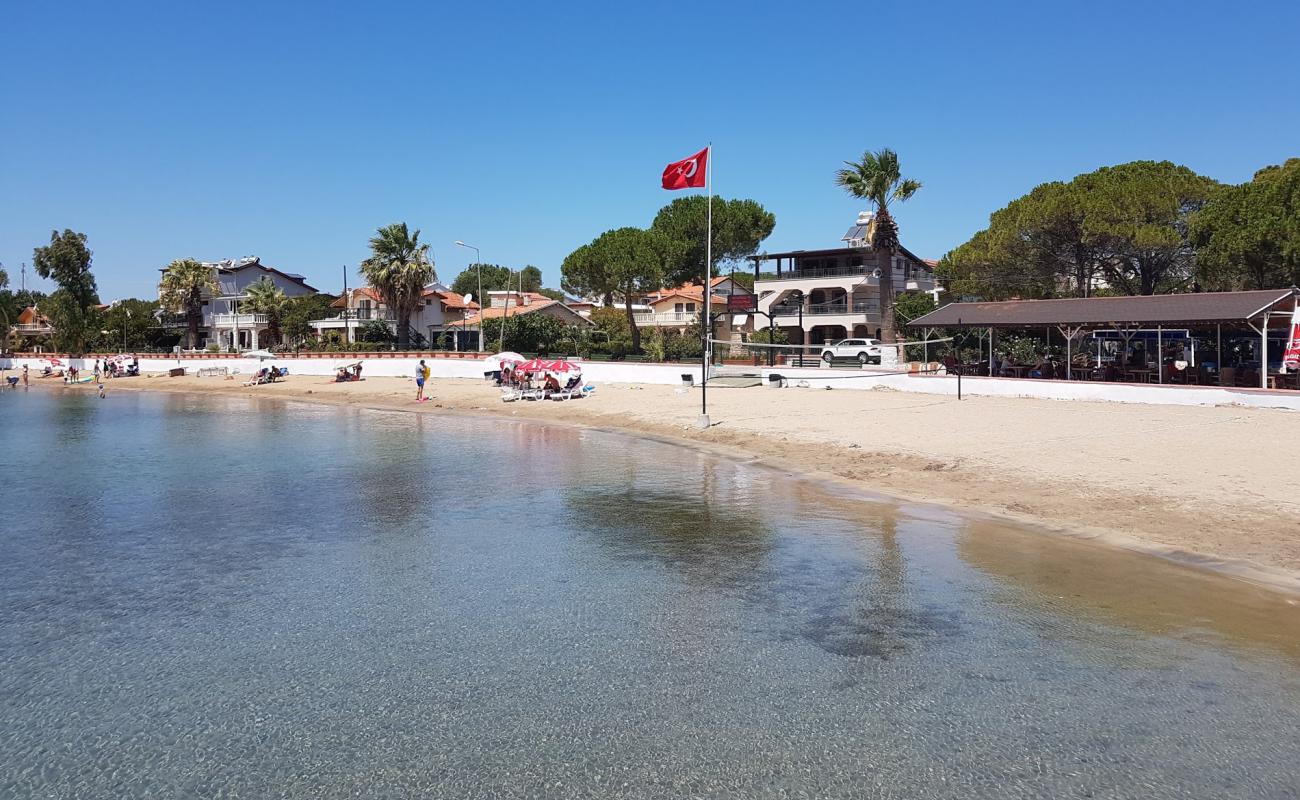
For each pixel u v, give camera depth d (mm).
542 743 6090
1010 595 9461
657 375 40094
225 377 61312
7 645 8352
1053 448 18500
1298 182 34375
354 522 14188
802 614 8953
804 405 29234
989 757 5777
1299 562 10258
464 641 8297
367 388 48406
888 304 43438
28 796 5480
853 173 43375
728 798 5289
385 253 58344
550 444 24891
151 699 7008
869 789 5379
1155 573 10172
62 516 15039
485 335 62312
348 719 6559
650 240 68438
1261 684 6918
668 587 10062
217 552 12180
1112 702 6621
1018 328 31688
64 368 73625
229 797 5422
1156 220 40875
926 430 22234
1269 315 25406
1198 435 19125
